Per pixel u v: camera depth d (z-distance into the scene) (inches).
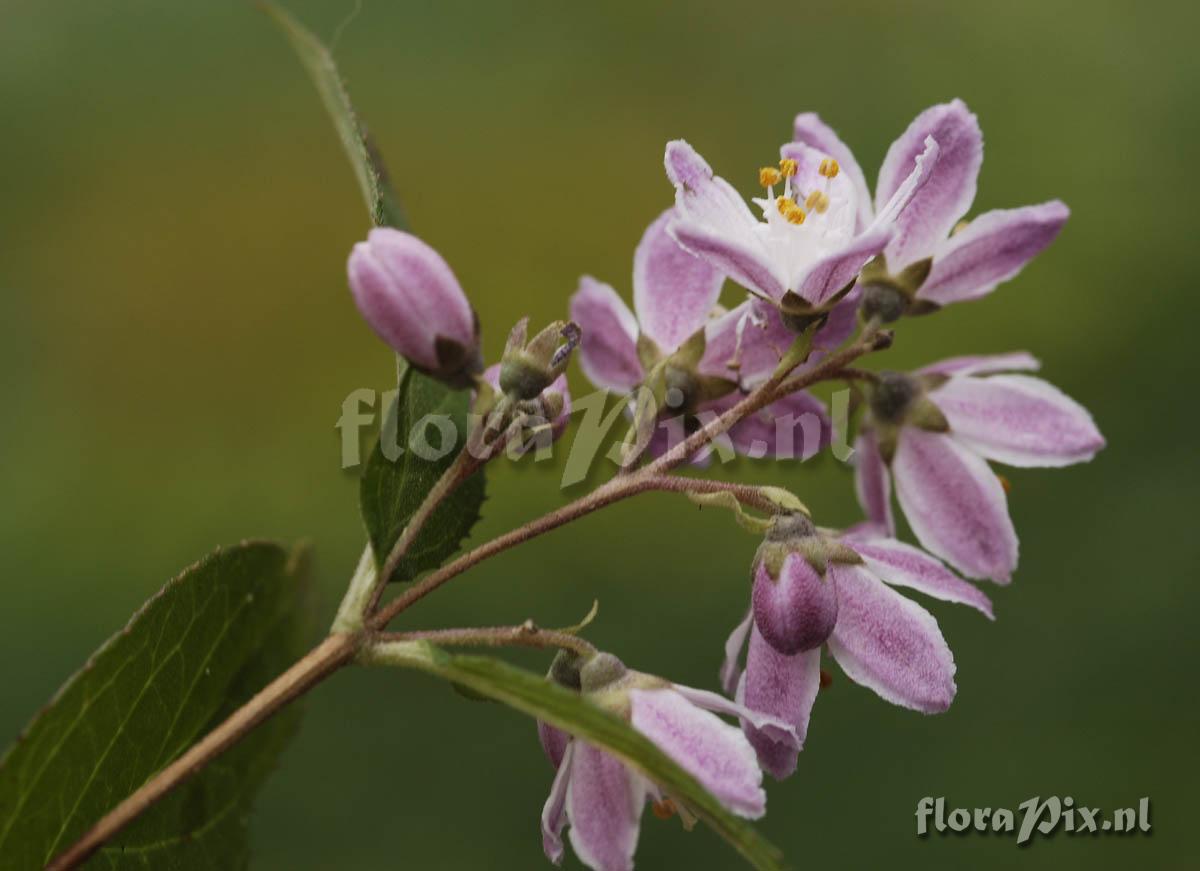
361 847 14.2
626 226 21.0
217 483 18.5
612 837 8.6
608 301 9.5
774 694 8.9
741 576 16.8
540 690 8.3
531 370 8.8
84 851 8.4
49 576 17.5
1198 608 16.2
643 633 16.2
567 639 8.7
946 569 9.0
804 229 8.9
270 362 19.8
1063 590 16.5
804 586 8.7
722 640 16.2
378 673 15.0
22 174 21.4
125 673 8.8
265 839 14.2
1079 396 19.1
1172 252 20.5
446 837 14.3
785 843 14.4
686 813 8.6
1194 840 14.6
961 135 9.3
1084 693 15.6
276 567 9.2
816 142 9.3
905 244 9.3
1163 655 15.9
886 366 19.3
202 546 17.9
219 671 9.1
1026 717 15.5
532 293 20.2
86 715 8.7
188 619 9.0
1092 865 14.5
